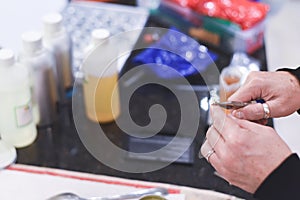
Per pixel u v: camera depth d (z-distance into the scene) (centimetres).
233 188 90
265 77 92
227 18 128
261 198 77
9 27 135
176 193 89
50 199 85
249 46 128
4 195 89
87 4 144
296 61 131
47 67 99
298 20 149
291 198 74
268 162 77
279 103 90
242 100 90
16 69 93
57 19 104
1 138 100
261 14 130
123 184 91
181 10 134
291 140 114
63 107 109
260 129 81
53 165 96
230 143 80
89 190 89
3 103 93
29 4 146
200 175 93
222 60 124
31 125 99
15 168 95
